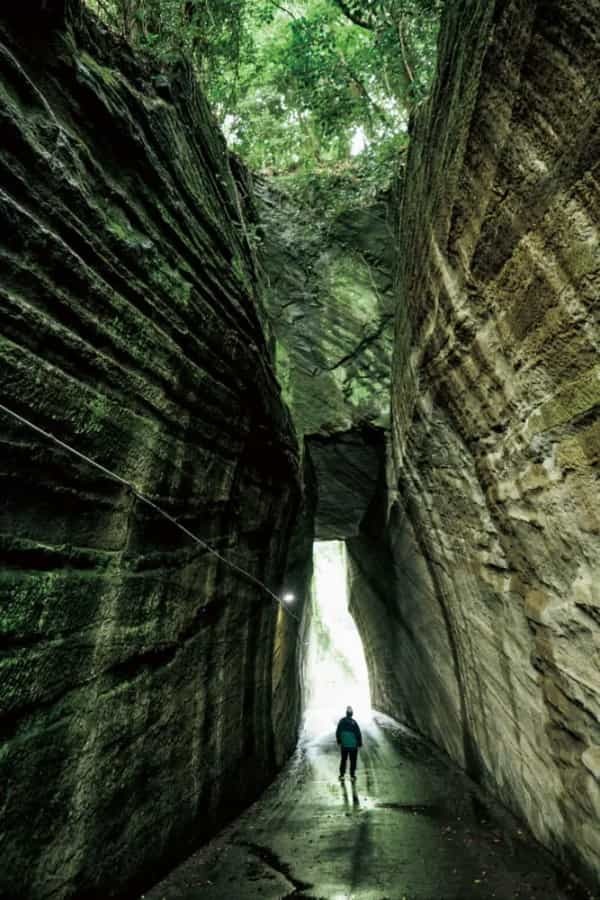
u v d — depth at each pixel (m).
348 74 13.30
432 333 7.25
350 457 14.38
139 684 5.73
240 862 6.66
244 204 12.77
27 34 4.96
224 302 8.16
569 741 6.04
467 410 6.84
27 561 4.18
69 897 4.27
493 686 8.92
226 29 10.92
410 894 5.80
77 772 4.55
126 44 6.76
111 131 5.80
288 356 13.77
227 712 8.61
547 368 4.67
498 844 7.31
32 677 4.08
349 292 13.92
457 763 12.56
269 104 15.37
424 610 13.30
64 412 4.62
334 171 15.02
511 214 4.57
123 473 5.52
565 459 4.72
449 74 5.87
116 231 5.57
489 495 6.91
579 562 5.00
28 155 4.45
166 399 6.40
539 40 3.61
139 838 5.48
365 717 23.00
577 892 5.71
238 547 9.22
